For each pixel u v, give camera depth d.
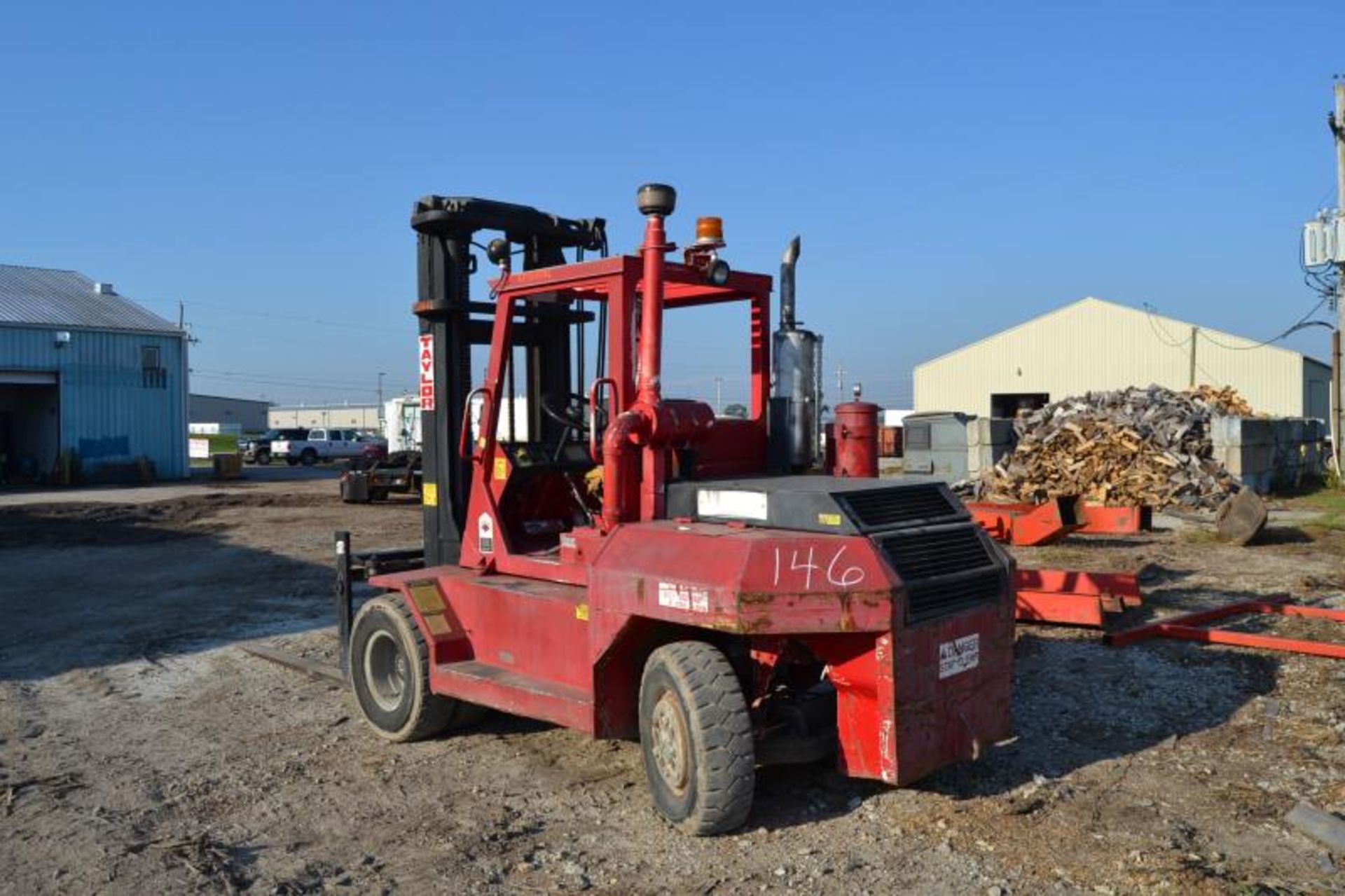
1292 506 20.81
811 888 4.50
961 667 5.03
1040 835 4.98
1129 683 7.55
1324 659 8.07
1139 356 41.97
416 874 4.75
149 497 28.45
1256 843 4.88
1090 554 14.11
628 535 5.33
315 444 55.47
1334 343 26.00
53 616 11.38
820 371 6.19
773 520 5.10
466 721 6.80
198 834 5.29
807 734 5.30
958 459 24.03
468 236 7.08
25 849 5.14
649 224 5.40
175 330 37.34
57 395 34.34
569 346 7.34
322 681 8.26
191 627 10.52
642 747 5.37
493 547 6.51
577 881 4.63
